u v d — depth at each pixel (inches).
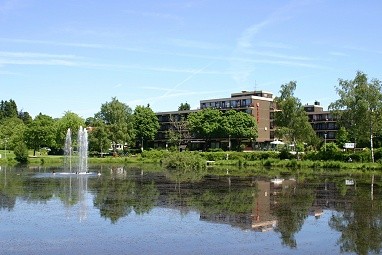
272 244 729.0
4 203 1182.3
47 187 1616.6
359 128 3216.0
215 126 5300.2
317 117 6112.2
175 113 6412.4
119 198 1299.2
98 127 4635.8
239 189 1576.0
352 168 2960.1
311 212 1055.0
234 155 3814.0
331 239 765.9
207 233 813.2
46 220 936.3
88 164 3683.6
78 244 725.3
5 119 7352.4
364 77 3267.7
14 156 4045.3
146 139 6008.9
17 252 675.4
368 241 750.5
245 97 5807.1
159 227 865.5
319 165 3105.3
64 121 4864.7
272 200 1269.7
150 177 2160.4
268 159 3449.8
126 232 819.4
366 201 1258.0
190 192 1469.0
